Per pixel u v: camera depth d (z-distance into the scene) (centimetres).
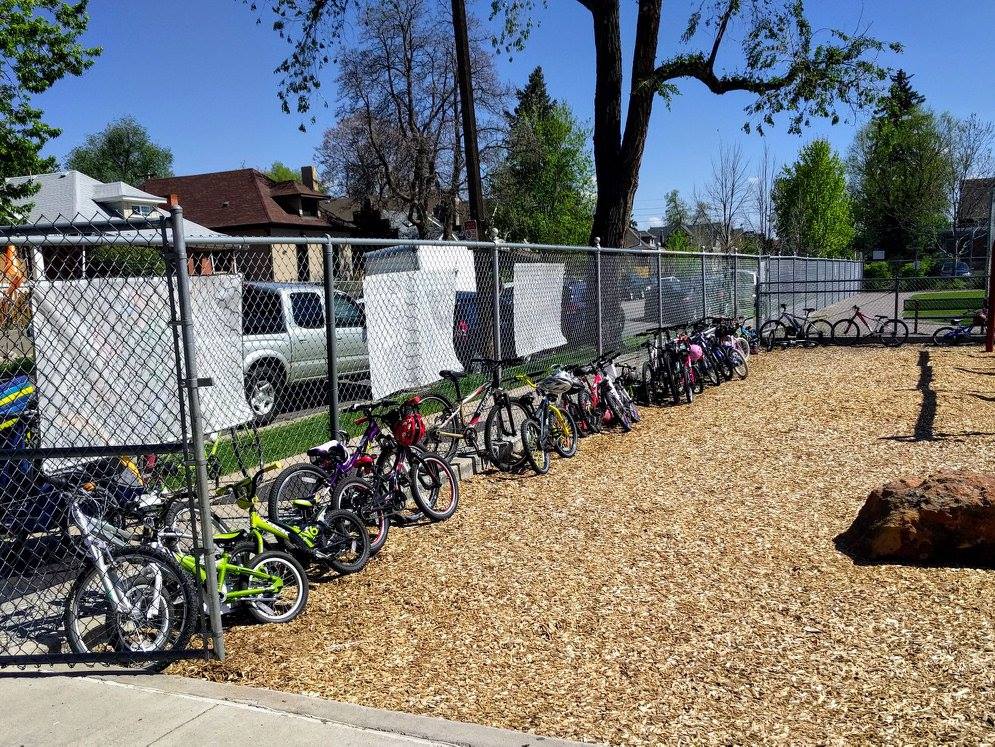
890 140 4562
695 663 372
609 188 1550
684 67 1530
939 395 1014
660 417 978
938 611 414
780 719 322
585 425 883
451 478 625
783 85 1570
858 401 998
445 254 965
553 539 550
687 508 603
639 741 310
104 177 6938
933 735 306
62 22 1616
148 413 482
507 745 305
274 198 4281
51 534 477
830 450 755
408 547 548
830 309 2791
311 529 483
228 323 552
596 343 1080
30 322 431
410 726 321
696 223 4419
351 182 4466
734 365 1257
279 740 313
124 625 407
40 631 421
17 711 345
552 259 988
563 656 385
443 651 395
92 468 456
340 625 430
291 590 461
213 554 395
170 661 396
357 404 593
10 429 473
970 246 4706
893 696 336
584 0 1499
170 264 384
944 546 475
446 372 721
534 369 940
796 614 418
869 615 413
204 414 530
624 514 596
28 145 1612
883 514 491
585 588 464
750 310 1936
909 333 1812
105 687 367
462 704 343
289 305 864
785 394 1087
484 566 505
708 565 490
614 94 1523
